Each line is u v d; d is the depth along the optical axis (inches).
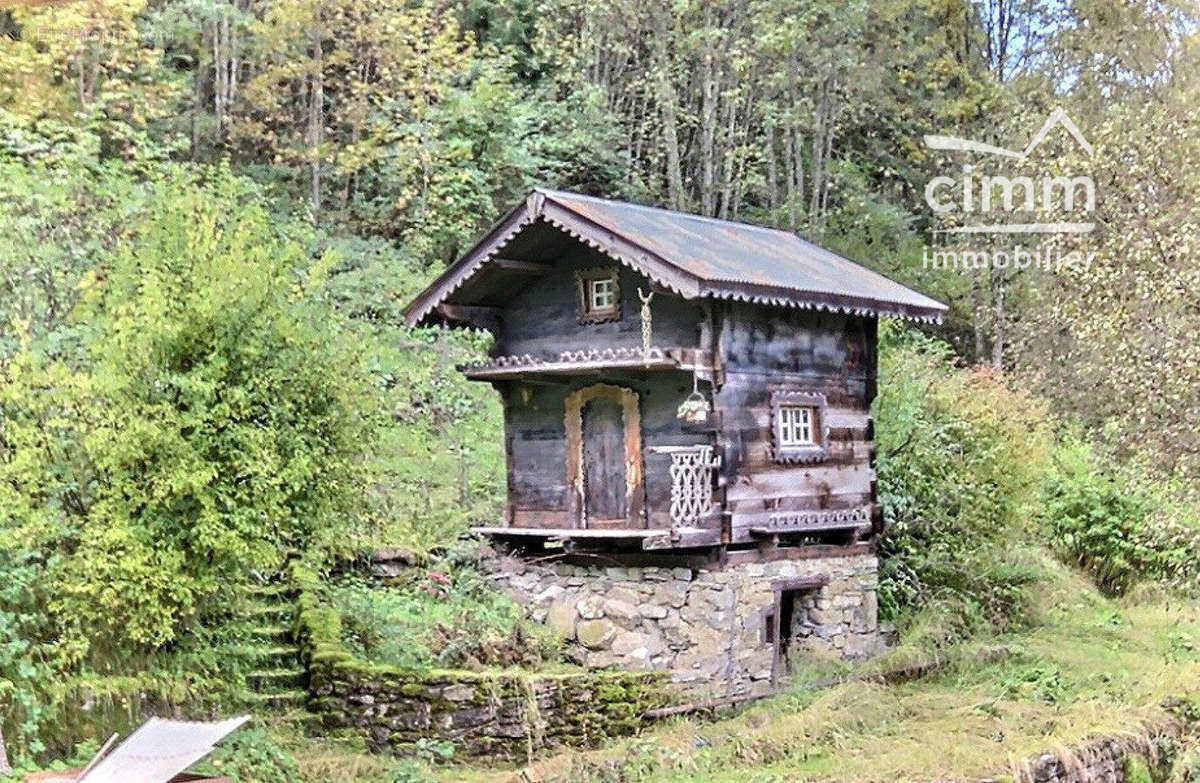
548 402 540.1
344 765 386.3
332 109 943.7
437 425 724.7
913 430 647.8
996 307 1041.5
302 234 558.6
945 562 629.6
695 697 470.9
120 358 363.6
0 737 268.4
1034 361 814.5
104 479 370.9
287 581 482.0
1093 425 743.7
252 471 363.9
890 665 536.7
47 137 677.3
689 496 473.4
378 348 434.9
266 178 887.7
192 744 213.2
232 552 368.5
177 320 368.2
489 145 947.3
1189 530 607.8
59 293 450.0
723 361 484.1
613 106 1083.3
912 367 692.1
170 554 362.6
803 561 527.5
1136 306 587.8
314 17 880.9
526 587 538.6
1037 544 760.3
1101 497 773.9
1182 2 1065.5
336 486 394.0
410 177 911.0
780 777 399.9
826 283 519.2
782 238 608.1
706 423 484.4
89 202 520.1
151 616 370.0
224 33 888.9
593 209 498.9
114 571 357.4
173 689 374.3
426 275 867.4
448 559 551.8
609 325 515.8
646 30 1042.1
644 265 461.1
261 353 378.3
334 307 625.9
